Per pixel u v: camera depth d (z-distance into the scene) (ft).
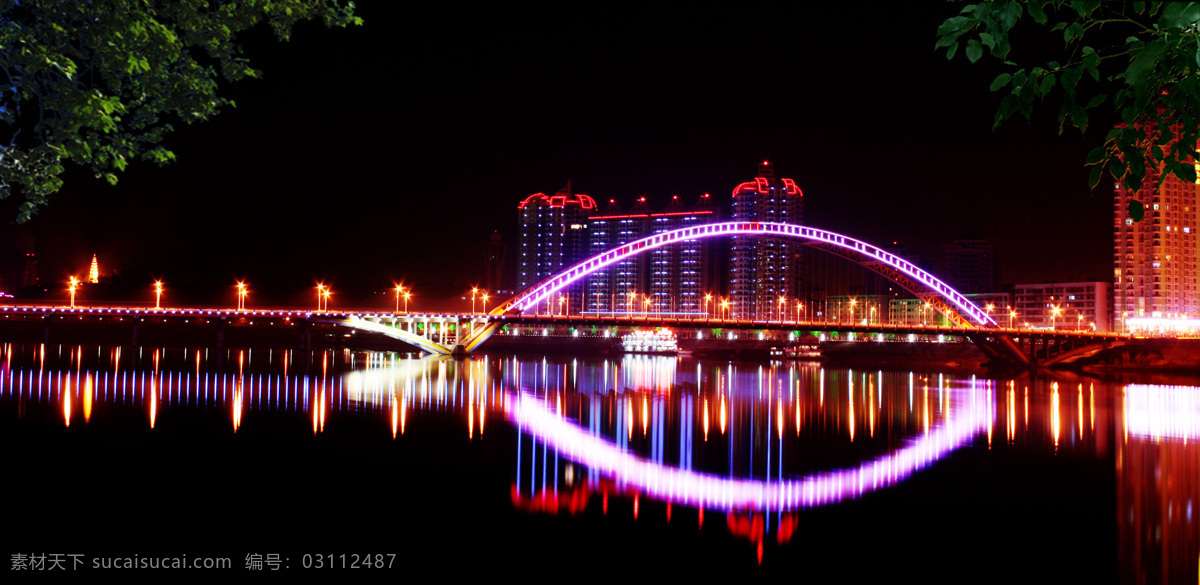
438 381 311.06
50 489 101.45
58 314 463.42
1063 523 101.30
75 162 39.65
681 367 497.46
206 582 72.43
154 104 42.60
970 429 191.31
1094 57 21.77
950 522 101.50
